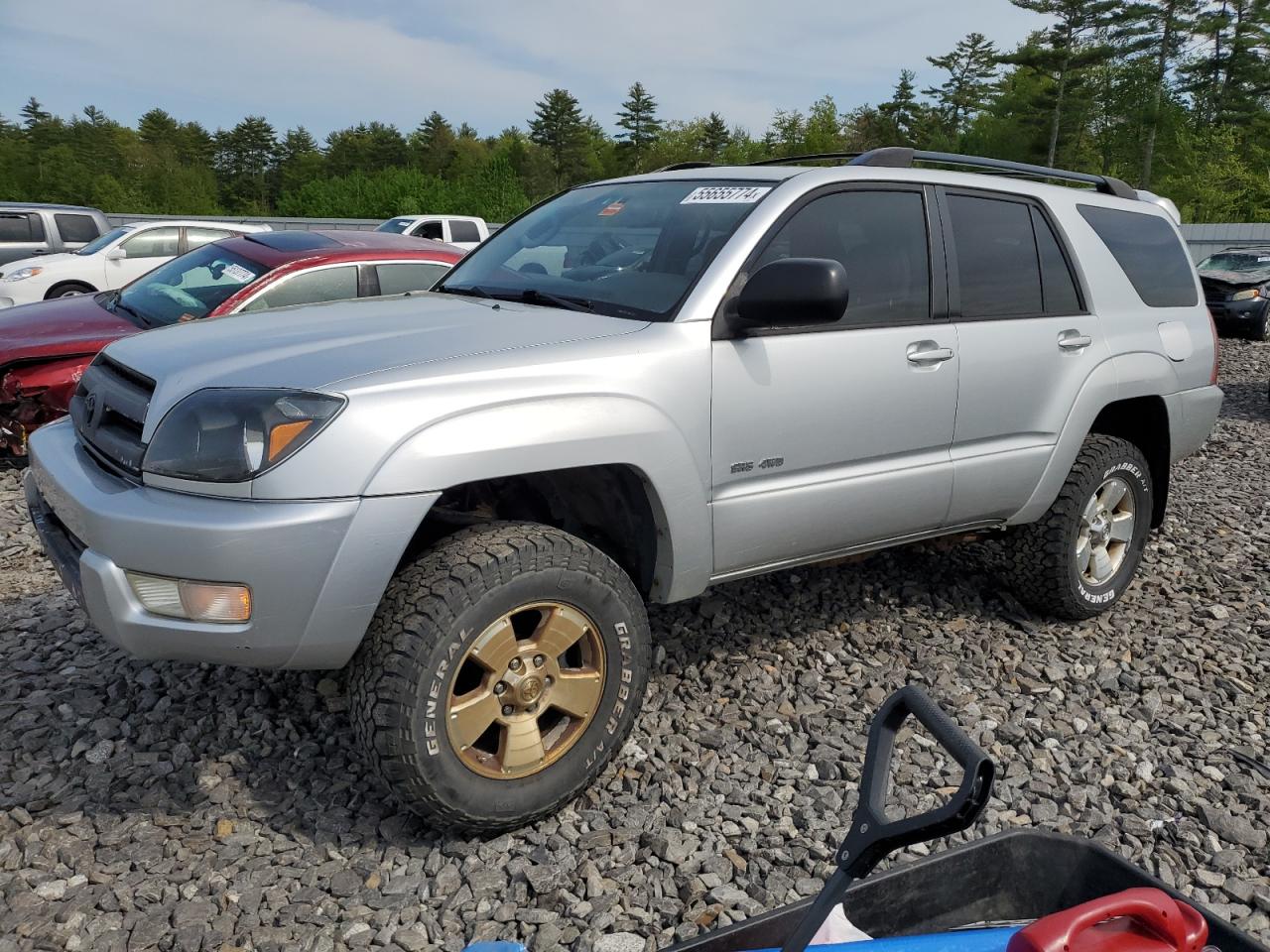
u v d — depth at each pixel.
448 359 2.68
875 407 3.42
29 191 123.06
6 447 6.26
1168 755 3.38
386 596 2.59
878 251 3.53
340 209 77.31
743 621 4.23
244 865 2.64
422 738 2.55
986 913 1.91
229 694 3.49
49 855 2.66
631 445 2.84
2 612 4.22
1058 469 4.05
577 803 2.96
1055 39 86.81
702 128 127.69
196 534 2.40
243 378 2.61
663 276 3.23
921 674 3.85
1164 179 72.88
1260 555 5.51
